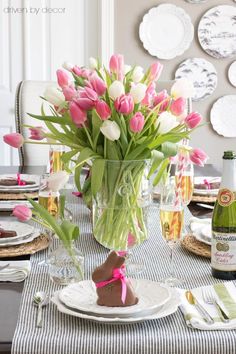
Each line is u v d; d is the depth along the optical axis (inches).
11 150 161.0
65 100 55.6
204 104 168.1
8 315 45.0
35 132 57.9
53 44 161.6
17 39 160.2
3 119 159.6
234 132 168.7
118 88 51.6
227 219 52.6
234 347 40.9
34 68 161.5
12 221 69.4
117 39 163.5
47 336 41.3
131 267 56.0
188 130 59.6
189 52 165.6
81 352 40.3
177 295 46.3
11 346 40.4
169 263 58.2
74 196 89.3
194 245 62.1
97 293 44.9
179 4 163.6
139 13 162.9
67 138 57.7
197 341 41.0
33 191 87.2
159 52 163.9
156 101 56.9
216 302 46.4
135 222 56.3
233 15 164.7
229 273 53.1
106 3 160.2
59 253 52.3
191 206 81.0
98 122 54.0
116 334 41.9
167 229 53.6
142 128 54.2
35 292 49.6
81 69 59.6
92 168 54.4
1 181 89.7
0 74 160.1
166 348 40.6
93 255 60.8
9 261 55.9
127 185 55.3
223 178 53.1
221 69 166.9
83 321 43.8
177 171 65.4
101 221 56.3
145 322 43.8
